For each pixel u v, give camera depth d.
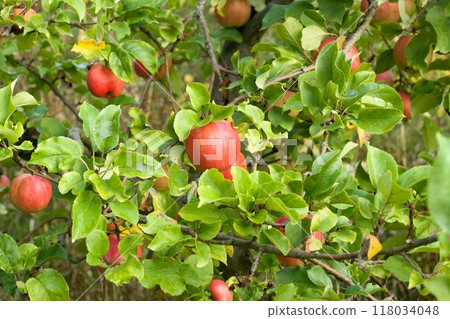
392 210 1.55
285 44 1.86
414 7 1.86
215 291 1.56
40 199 1.66
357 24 1.80
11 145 1.48
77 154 1.49
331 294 1.49
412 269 1.55
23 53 2.20
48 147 1.48
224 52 2.12
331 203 1.56
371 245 1.50
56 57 2.12
